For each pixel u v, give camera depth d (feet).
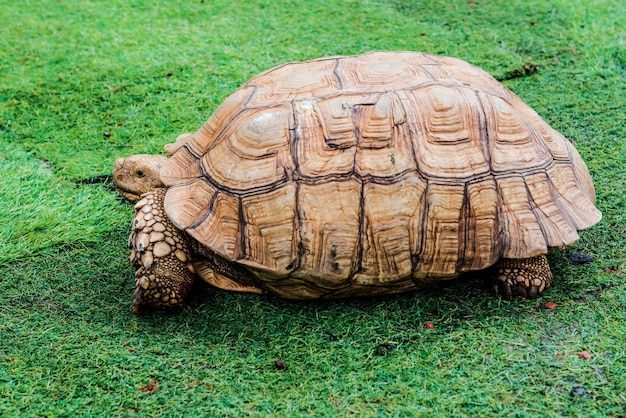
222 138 10.39
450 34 19.02
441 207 9.70
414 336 10.00
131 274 11.64
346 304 10.64
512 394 8.89
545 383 9.05
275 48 18.62
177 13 20.94
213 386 9.23
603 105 15.65
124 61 18.29
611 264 11.26
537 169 10.21
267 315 10.50
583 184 10.83
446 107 10.03
